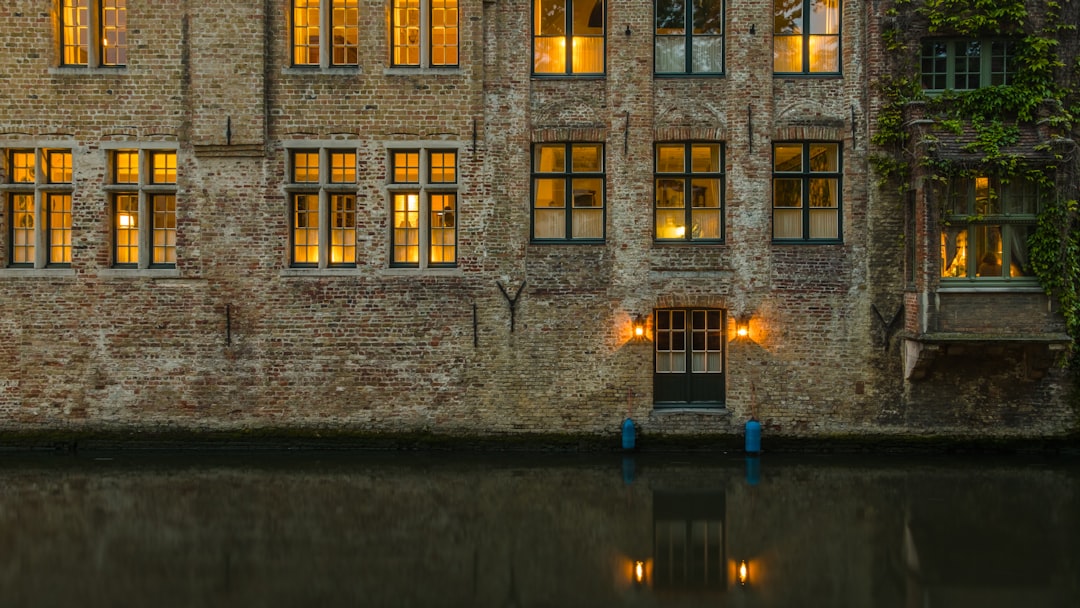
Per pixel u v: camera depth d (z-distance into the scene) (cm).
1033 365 1345
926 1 1362
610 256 1412
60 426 1418
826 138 1404
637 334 1409
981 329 1298
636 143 1410
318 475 1265
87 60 1423
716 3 1437
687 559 918
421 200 1418
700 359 1442
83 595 813
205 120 1400
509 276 1416
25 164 1428
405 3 1438
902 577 862
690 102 1415
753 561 913
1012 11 1334
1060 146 1286
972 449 1395
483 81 1417
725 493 1170
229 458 1372
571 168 1434
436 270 1416
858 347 1398
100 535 991
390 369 1420
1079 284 1343
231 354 1417
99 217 1409
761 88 1404
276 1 1415
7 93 1405
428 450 1419
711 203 1434
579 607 791
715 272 1408
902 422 1398
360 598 809
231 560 911
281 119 1414
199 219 1412
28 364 1415
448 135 1417
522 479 1243
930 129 1325
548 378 1417
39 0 1400
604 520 1053
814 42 1428
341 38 1443
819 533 1002
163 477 1251
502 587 839
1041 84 1333
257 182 1413
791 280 1403
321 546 958
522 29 1419
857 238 1395
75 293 1412
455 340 1417
